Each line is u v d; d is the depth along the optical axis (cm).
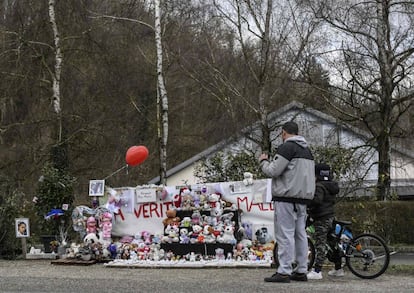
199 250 1151
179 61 2727
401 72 2112
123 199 1245
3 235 1349
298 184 887
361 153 2025
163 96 2320
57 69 2478
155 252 1169
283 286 852
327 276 997
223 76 2453
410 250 1897
